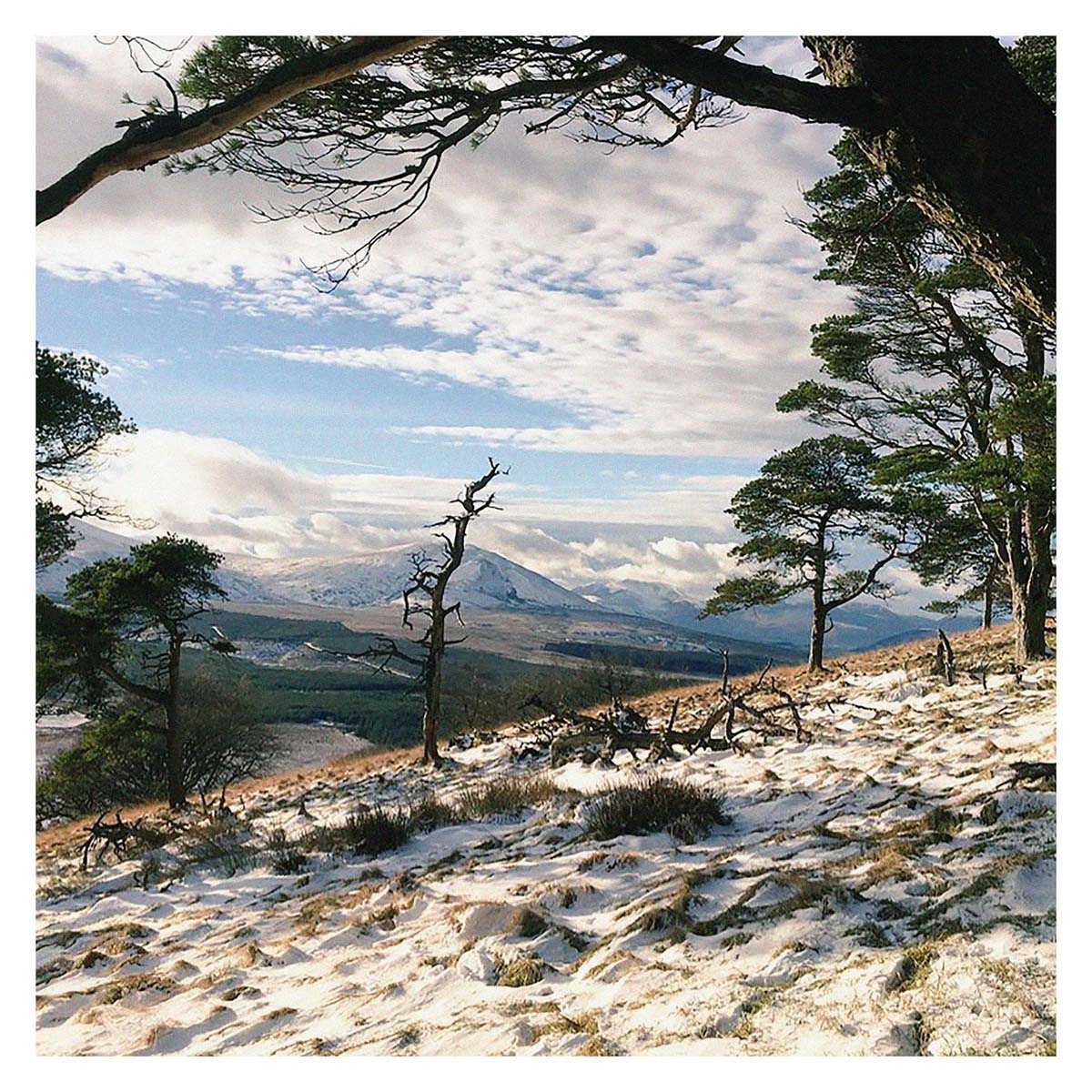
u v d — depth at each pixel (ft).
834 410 83.51
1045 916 13.83
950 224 13.24
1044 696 44.45
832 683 75.72
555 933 19.61
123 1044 18.28
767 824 28.99
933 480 61.05
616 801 31.09
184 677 111.65
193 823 58.80
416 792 58.49
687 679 127.85
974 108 12.34
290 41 17.22
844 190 62.90
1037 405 43.50
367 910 26.58
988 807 20.62
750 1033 12.60
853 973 13.57
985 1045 10.99
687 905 19.20
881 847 20.03
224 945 26.71
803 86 13.00
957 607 120.57
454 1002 16.96
